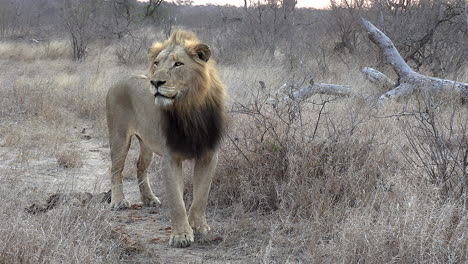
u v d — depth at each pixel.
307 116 8.73
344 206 6.26
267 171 7.19
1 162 9.38
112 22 31.73
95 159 10.30
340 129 7.93
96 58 26.00
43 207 6.55
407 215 4.97
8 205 5.71
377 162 7.09
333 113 9.54
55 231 5.12
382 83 13.48
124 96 7.19
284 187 6.76
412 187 5.96
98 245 5.30
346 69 16.69
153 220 6.90
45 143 10.88
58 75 19.77
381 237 4.90
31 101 14.10
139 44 26.81
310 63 18.23
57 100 14.77
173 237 5.95
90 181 8.67
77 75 19.62
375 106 10.27
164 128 5.95
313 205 6.37
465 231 4.91
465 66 15.22
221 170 7.44
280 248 5.71
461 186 5.96
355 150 7.25
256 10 25.20
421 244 4.70
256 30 24.08
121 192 7.43
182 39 5.86
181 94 5.71
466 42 15.55
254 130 7.82
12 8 48.50
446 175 6.24
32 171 9.07
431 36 16.69
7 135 11.15
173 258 5.59
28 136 11.37
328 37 23.12
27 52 27.98
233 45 23.36
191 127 5.87
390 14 19.20
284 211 6.45
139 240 5.93
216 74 6.18
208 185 6.19
